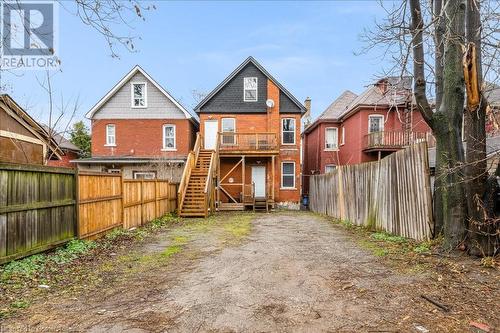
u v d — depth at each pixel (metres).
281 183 21.06
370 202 9.94
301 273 4.97
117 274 5.02
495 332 2.96
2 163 4.86
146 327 3.16
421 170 6.92
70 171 6.62
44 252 5.82
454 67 5.74
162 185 13.09
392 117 19.56
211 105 21.00
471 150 5.14
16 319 3.33
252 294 4.07
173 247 7.21
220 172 20.67
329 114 24.27
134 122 21.14
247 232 9.61
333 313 3.46
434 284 4.23
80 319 3.34
